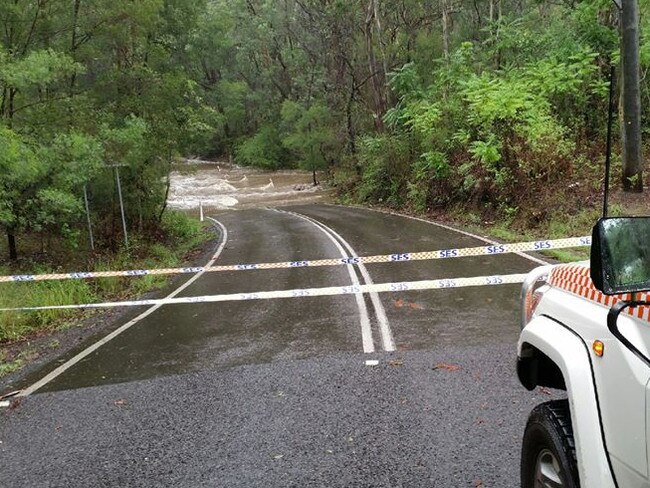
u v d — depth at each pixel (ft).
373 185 90.43
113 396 18.39
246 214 97.30
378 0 98.53
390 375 18.06
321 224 68.49
